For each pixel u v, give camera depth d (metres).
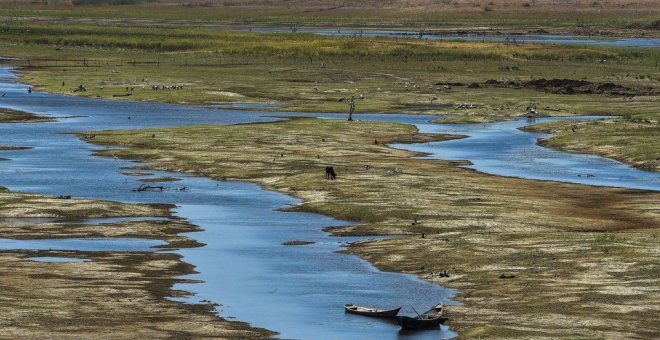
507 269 112.38
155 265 114.69
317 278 110.12
